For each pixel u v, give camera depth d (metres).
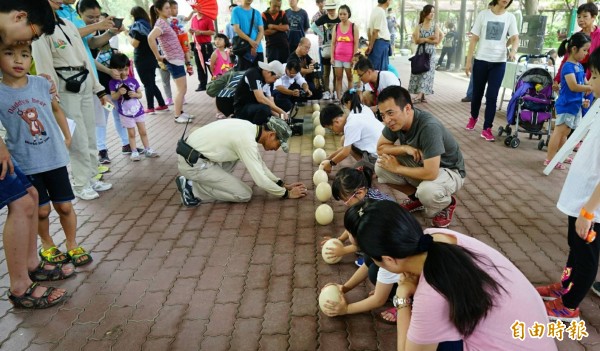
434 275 1.41
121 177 5.08
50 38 3.78
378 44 8.13
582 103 4.63
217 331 2.45
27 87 2.69
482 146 5.87
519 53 10.06
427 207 3.36
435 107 8.59
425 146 3.08
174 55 7.24
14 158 2.72
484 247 1.66
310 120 7.61
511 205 4.00
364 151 4.37
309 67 7.81
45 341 2.42
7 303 2.78
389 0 8.03
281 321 2.52
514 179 4.65
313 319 2.53
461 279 1.38
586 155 2.05
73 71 4.00
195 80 13.36
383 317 2.47
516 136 5.73
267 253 3.28
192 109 8.90
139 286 2.91
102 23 4.46
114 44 8.83
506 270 1.58
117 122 5.78
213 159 4.00
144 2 16.55
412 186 3.82
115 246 3.46
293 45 9.44
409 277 1.88
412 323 1.53
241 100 6.38
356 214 1.60
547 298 2.60
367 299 2.41
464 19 14.49
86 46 4.44
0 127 2.73
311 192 4.46
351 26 8.28
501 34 5.77
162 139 6.67
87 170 4.38
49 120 2.83
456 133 6.55
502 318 1.48
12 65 2.51
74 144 4.18
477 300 1.39
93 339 2.43
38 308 2.70
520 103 5.69
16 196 2.49
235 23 7.77
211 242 3.48
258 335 2.41
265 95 6.85
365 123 4.27
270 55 8.66
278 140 4.11
